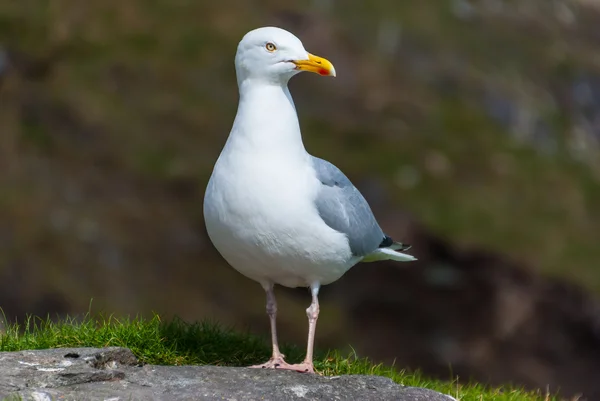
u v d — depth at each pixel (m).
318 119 17.73
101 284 15.30
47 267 15.18
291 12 19.73
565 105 19.98
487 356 15.37
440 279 15.72
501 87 19.38
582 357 15.57
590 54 21.58
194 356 7.75
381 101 18.42
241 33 19.47
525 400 8.41
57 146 17.05
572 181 18.06
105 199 16.50
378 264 15.74
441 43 20.05
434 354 15.32
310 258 7.05
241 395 6.38
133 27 19.42
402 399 6.57
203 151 17.47
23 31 18.89
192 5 19.94
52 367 6.57
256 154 6.97
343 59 18.98
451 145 17.83
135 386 6.43
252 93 7.17
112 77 18.34
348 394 6.57
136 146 17.27
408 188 16.69
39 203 16.08
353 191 7.47
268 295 7.58
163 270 15.82
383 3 20.53
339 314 15.55
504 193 17.23
